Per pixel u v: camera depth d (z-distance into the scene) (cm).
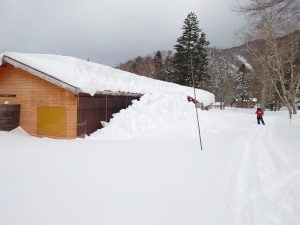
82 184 763
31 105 1842
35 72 1736
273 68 4131
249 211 639
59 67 1912
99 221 552
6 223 533
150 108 1950
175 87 3734
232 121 2584
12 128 1827
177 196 700
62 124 1756
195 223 565
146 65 8544
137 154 1152
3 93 1909
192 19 6181
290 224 588
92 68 2231
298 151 1270
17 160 1016
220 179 852
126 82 2370
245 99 9888
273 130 2075
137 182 791
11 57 1803
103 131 1786
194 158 1098
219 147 1351
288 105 3809
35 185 747
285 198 727
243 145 1425
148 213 598
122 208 617
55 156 1097
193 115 2141
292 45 4019
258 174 918
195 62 6103
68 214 579
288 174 927
